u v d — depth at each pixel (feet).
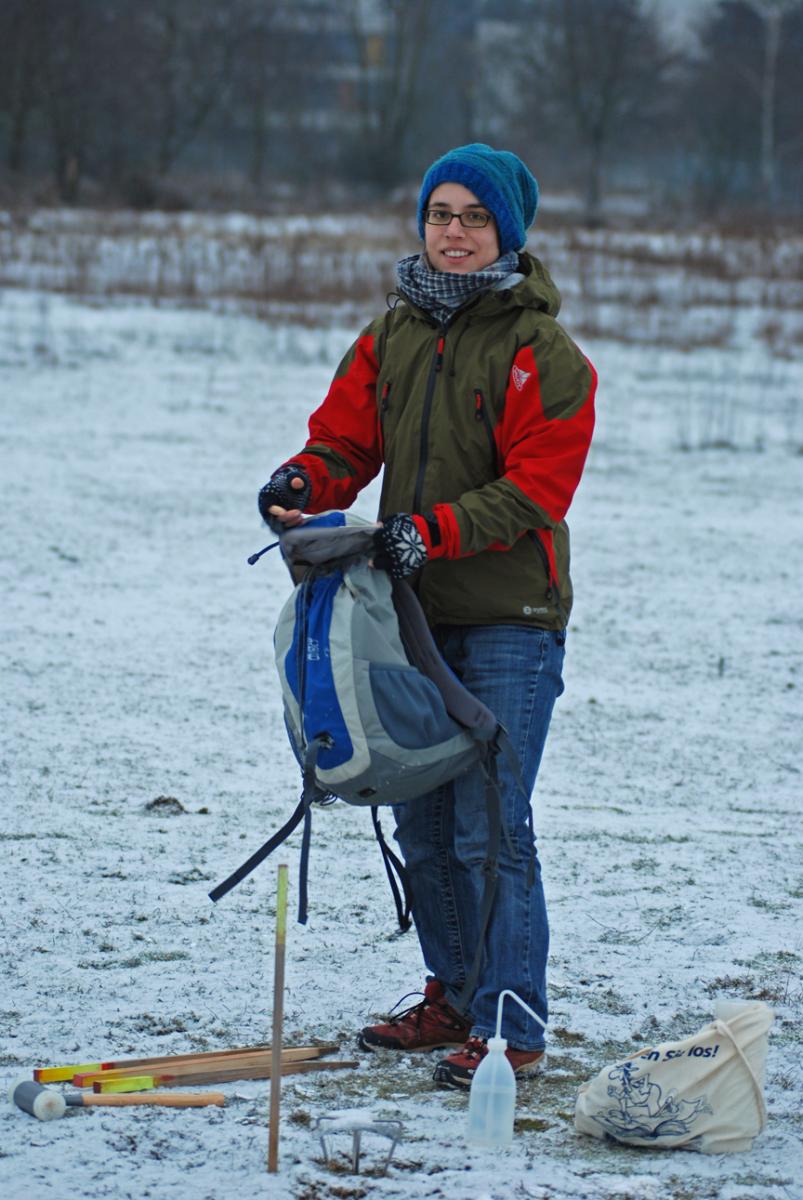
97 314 186.70
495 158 29.66
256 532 92.22
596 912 39.09
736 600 80.94
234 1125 26.66
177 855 42.52
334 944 36.29
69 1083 28.09
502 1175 24.88
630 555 90.58
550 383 28.60
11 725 55.16
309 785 27.86
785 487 114.11
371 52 556.51
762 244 261.03
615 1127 26.37
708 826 47.55
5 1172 24.52
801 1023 32.17
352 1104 27.89
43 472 106.01
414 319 30.25
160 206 325.21
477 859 28.94
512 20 573.74
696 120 519.60
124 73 425.28
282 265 223.71
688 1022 32.17
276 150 519.19
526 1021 29.12
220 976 34.06
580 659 69.00
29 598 75.10
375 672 27.25
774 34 471.21
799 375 168.66
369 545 27.63
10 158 422.00
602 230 312.09
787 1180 25.03
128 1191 23.98
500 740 28.19
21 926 36.73
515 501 28.09
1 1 401.49
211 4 460.55
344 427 31.14
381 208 346.74
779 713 61.87
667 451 126.31
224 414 132.67
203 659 66.03
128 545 87.40
